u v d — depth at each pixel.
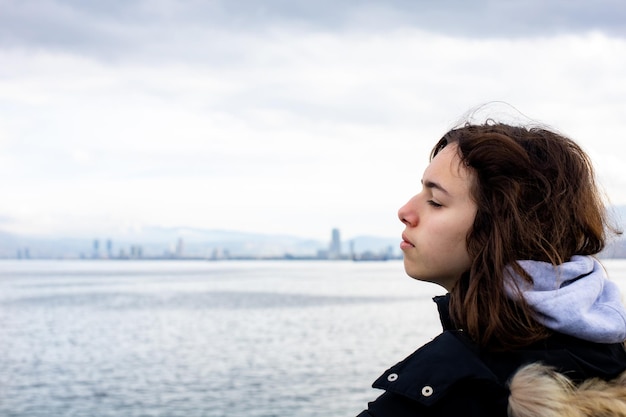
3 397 26.03
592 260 1.29
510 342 1.20
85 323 55.94
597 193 1.31
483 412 1.15
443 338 1.22
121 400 24.95
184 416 21.91
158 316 60.94
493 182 1.24
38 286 123.94
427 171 1.31
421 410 1.16
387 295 88.00
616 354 1.28
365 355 35.69
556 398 1.12
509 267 1.22
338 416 21.47
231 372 30.89
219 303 75.50
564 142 1.31
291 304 72.94
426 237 1.28
